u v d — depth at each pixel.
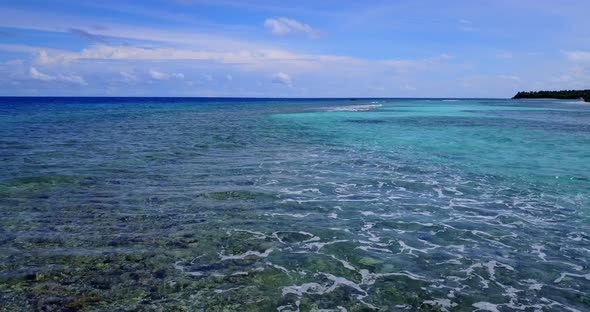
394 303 5.37
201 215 8.74
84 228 7.85
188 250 6.90
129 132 25.59
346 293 5.60
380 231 7.99
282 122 35.03
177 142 20.59
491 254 6.98
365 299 5.45
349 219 8.68
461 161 15.48
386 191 11.02
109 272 6.04
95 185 11.24
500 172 13.46
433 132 26.39
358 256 6.80
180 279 5.88
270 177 12.55
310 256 6.76
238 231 7.83
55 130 26.55
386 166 14.49
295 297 5.46
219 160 15.50
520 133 25.64
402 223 8.48
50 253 6.66
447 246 7.30
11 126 29.19
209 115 45.50
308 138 22.86
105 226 7.97
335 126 31.00
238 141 21.28
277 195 10.45
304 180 12.20
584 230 8.18
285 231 7.89
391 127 30.17
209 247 7.04
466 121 36.72
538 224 8.51
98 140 21.22
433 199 10.30
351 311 5.16
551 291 5.74
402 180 12.29
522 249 7.20
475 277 6.12
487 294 5.62
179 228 7.93
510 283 5.95
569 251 7.14
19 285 5.60
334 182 11.98
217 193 10.54
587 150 18.22
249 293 5.54
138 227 7.95
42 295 5.35
